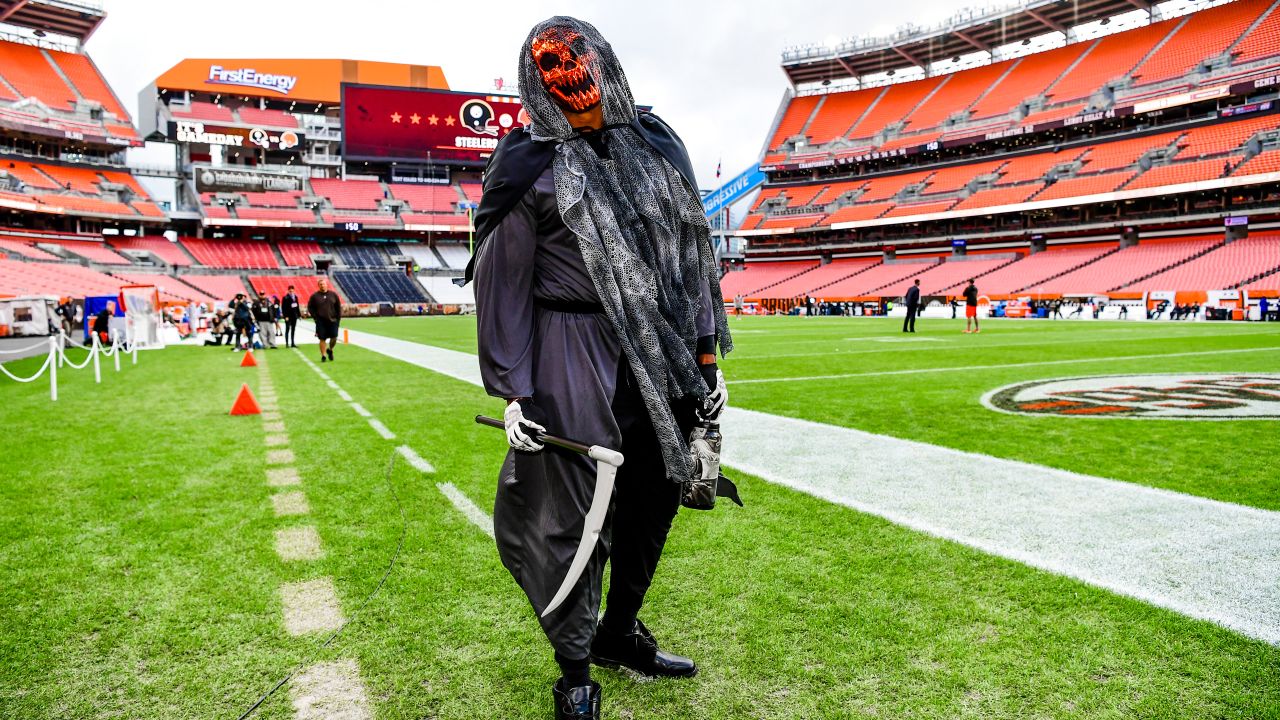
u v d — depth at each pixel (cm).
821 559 303
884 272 5394
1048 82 5109
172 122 5675
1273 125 3919
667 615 253
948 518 357
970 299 2208
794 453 511
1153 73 4528
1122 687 201
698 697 203
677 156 201
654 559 212
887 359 1269
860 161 5916
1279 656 216
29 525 359
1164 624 238
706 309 204
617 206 184
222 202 5591
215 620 253
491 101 6028
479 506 391
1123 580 275
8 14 5284
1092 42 5178
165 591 278
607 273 179
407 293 5722
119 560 311
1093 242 4634
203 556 316
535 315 191
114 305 1905
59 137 5134
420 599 270
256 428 638
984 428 599
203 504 396
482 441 573
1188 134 4266
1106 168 4450
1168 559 297
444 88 6328
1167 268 3866
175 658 226
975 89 5584
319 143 6331
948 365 1147
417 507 389
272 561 310
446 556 315
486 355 181
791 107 6638
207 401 820
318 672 218
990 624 241
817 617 249
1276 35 4131
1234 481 418
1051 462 474
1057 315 3600
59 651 231
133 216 5284
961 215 4875
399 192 6166
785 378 982
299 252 5916
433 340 2103
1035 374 998
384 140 5869
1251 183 3672
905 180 5631
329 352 1414
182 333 2655
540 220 185
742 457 498
